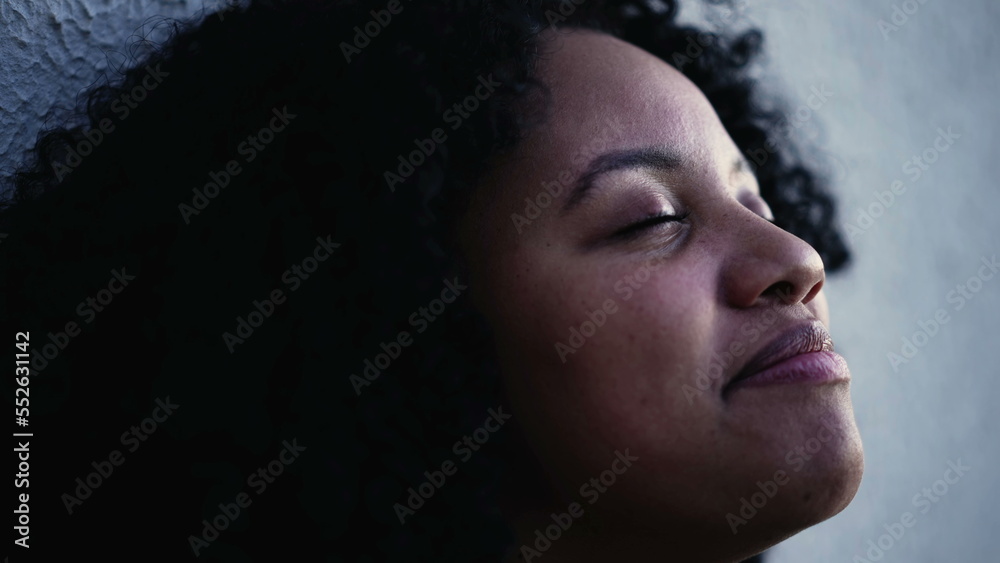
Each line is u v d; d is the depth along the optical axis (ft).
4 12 2.47
